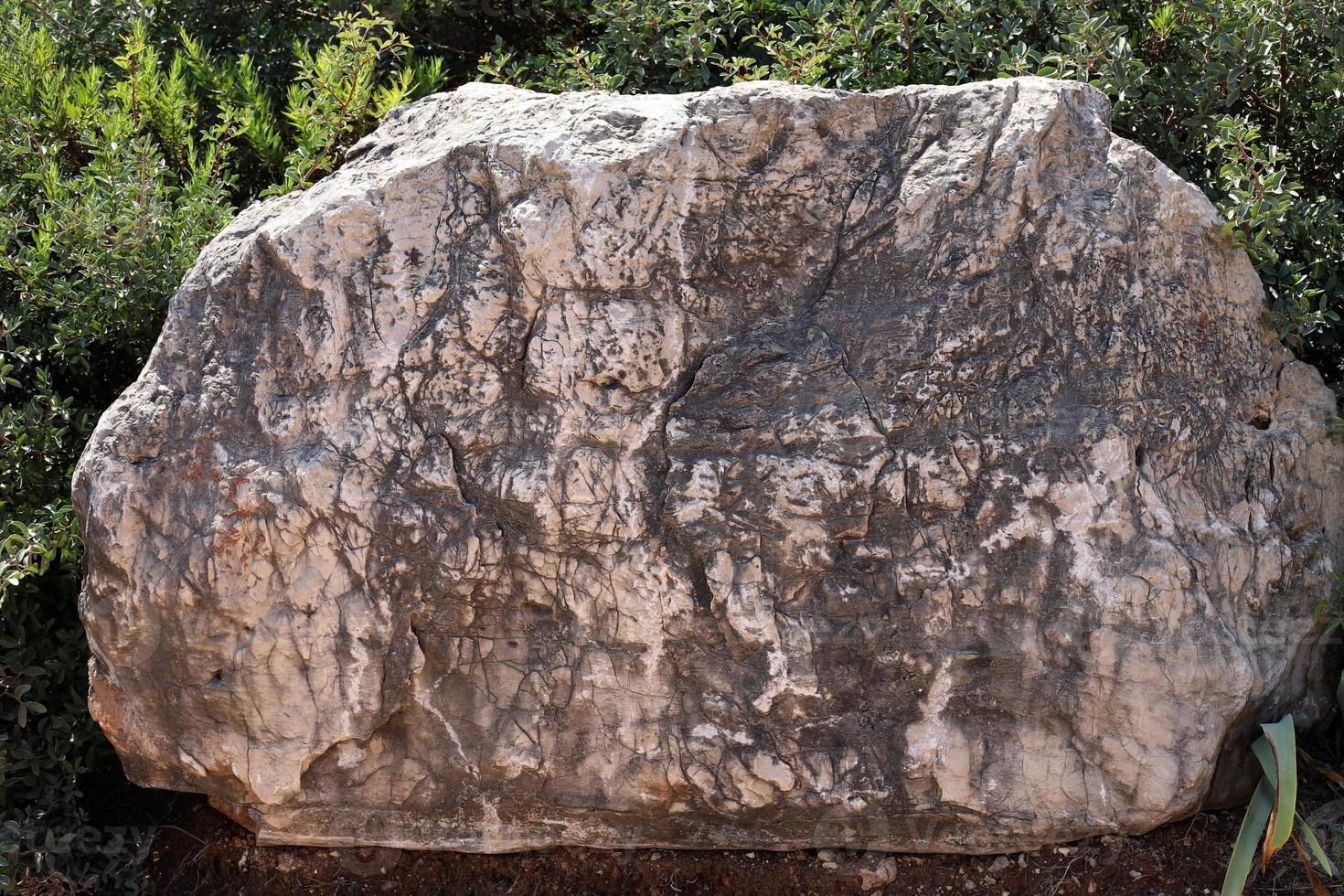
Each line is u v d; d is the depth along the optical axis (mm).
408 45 4199
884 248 2740
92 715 2820
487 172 2715
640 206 2686
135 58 4219
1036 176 2711
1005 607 2709
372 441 2705
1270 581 2842
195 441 2709
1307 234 3221
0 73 4211
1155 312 2779
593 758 2801
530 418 2709
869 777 2771
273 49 4832
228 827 3143
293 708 2756
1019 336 2719
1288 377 2980
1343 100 3611
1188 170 3580
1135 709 2717
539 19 4648
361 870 2996
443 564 2711
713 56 3930
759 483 2689
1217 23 3494
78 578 3273
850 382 2707
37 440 3371
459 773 2832
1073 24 3490
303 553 2697
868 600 2715
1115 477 2693
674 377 2721
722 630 2707
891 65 3746
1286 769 2631
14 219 3529
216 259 2852
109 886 3082
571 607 2740
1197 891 2824
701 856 2955
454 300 2701
